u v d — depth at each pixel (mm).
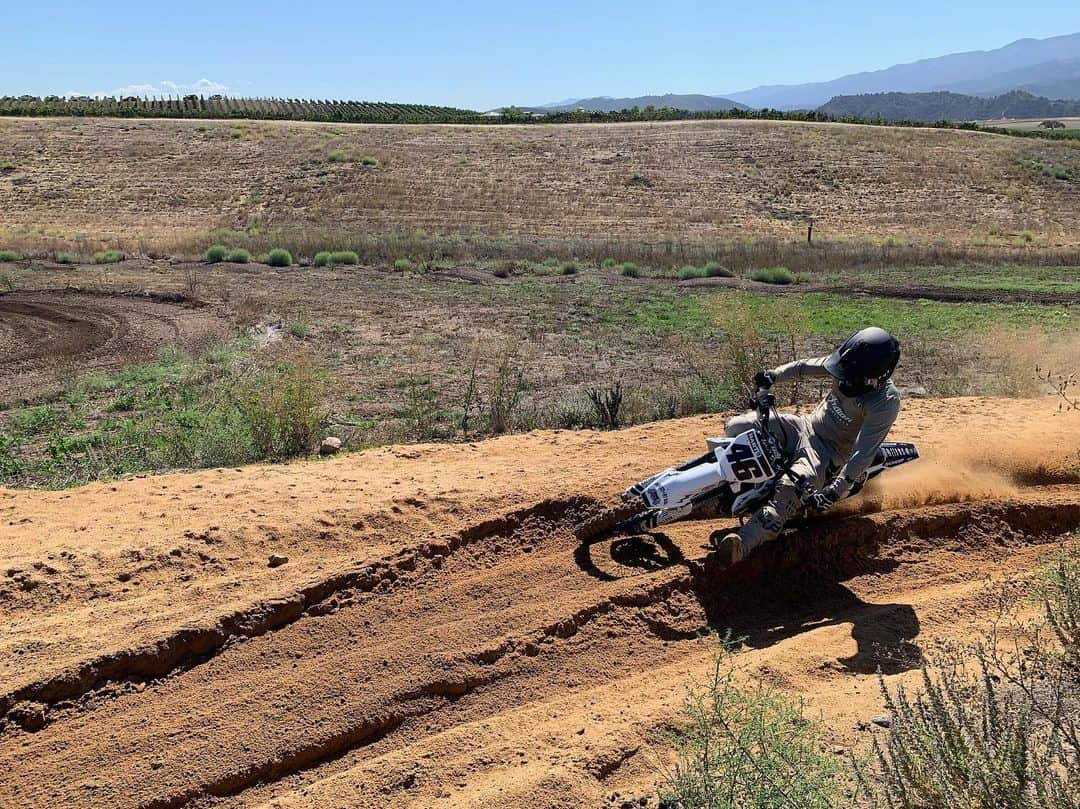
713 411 11875
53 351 18922
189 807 3975
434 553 5871
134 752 4195
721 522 6598
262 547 6062
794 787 3363
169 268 33312
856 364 5648
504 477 7434
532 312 24438
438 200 56125
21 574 5523
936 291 29016
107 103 103500
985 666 3664
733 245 43000
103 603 5352
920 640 5203
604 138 72625
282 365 16500
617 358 18141
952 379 14570
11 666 4598
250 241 40250
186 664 4785
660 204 56438
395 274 32812
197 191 57281
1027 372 13578
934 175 63094
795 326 15438
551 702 4707
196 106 109688
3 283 28297
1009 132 84062
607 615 5387
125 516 6641
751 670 4812
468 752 4172
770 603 5938
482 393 14562
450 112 125500
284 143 68188
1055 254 40750
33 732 4312
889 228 52594
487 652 4938
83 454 10789
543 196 57594
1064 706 3965
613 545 6211
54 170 60094
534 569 5887
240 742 4273
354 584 5461
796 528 6262
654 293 28781
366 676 4742
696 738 3787
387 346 19359
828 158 66438
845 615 5750
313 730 4375
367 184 58906
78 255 35625
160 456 10102
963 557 6512
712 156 66812
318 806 3830
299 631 5086
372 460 8422
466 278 32031
